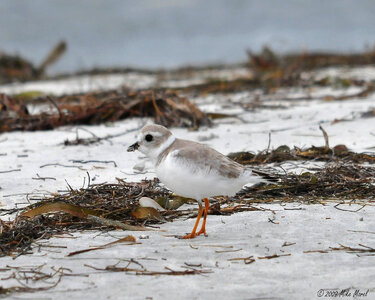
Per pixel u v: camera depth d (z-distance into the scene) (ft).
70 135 50.55
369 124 50.49
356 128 49.11
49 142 47.85
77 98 71.36
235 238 25.41
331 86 80.33
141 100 56.95
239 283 20.62
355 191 31.55
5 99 58.90
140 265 22.24
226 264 22.47
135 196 31.07
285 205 29.81
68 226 27.32
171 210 29.76
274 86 82.58
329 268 21.91
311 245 24.31
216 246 24.43
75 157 42.06
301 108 61.82
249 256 23.27
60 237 25.72
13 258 23.17
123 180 35.14
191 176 25.09
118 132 50.88
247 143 44.98
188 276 21.27
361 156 38.06
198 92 79.97
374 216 27.78
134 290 20.01
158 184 33.68
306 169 35.99
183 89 80.59
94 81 102.22
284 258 22.99
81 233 26.45
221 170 25.18
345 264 22.27
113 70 115.85
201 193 25.70
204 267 22.15
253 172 25.96
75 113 55.57
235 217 28.25
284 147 40.22
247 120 55.36
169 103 54.75
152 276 21.25
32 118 55.42
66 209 27.48
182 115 53.57
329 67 105.40
